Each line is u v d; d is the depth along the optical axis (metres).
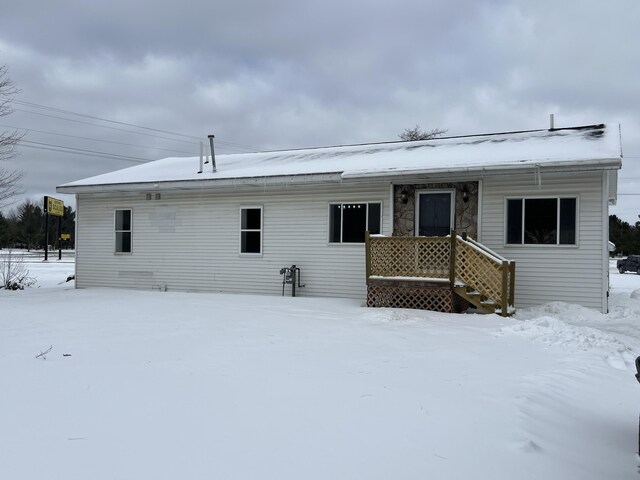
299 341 6.71
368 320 8.73
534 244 11.00
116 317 8.82
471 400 4.23
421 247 10.43
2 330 7.41
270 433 3.41
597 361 5.91
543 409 4.14
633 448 3.53
